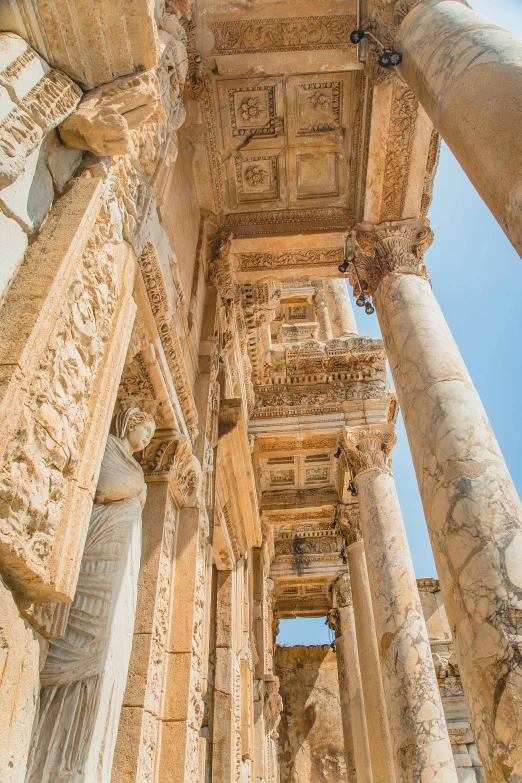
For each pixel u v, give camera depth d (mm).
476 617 4199
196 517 5969
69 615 3109
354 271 8992
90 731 2779
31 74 2912
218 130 8375
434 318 7027
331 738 20016
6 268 2561
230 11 7145
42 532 2336
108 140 3209
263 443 13148
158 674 4742
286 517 15102
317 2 7082
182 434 5848
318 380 13492
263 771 11938
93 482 2742
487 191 3963
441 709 7777
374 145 8023
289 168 8867
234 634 9445
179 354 5719
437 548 4902
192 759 4844
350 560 13711
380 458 11648
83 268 2932
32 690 2314
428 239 8344
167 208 6438
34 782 2535
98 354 3037
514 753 3562
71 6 2986
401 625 8648
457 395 5754
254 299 11375
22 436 2230
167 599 5250
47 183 2971
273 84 7922
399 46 6078
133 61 3363
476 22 4969
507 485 4871
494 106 4016
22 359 2279
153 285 4941
